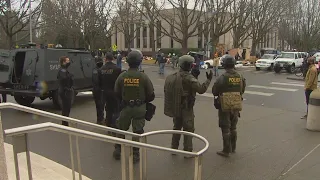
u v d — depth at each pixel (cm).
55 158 554
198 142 679
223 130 587
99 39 5038
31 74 970
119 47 7425
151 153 598
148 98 529
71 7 3794
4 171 214
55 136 691
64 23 3756
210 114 973
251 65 3925
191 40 6281
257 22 4578
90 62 1166
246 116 949
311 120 779
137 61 518
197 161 335
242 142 680
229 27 3497
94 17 3969
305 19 5344
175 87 548
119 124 532
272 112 1017
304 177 496
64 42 5119
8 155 509
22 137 276
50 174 449
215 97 589
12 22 2588
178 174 501
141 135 411
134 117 520
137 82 511
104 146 631
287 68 2700
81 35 4106
